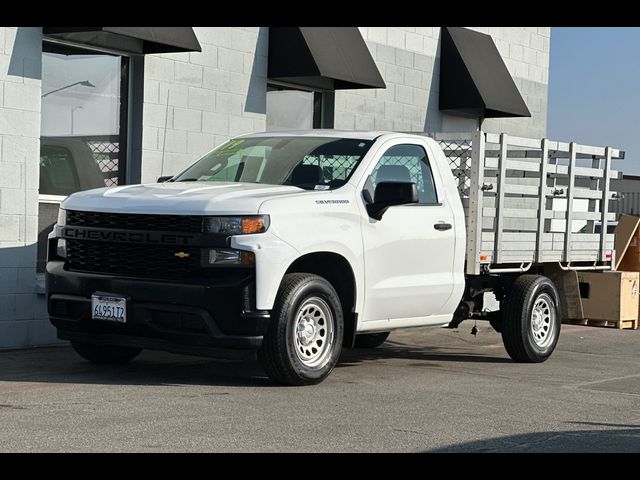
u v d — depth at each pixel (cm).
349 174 913
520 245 1080
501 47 1825
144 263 831
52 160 1145
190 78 1262
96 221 854
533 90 1916
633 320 1227
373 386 874
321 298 856
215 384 845
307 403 772
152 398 767
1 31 1051
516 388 898
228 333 805
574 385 931
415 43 1630
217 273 807
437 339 1305
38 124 1088
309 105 1498
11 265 1070
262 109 1357
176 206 816
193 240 807
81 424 664
